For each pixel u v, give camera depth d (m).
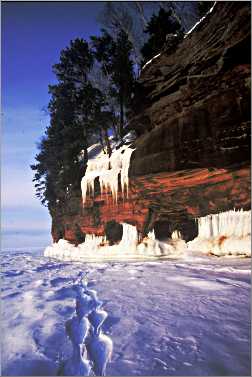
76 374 2.40
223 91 8.53
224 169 8.86
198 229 10.55
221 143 8.65
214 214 9.93
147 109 11.60
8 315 3.79
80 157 21.45
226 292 4.72
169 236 11.88
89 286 5.61
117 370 2.39
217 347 2.73
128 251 12.22
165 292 4.87
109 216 13.76
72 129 18.78
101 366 2.52
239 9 7.36
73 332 3.23
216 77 8.58
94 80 21.58
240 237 8.99
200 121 9.27
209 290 4.90
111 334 3.12
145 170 10.99
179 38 9.34
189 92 9.52
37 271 8.60
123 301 4.37
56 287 5.65
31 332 3.21
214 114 8.85
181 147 9.73
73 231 17.25
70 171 17.67
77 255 14.85
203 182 9.98
